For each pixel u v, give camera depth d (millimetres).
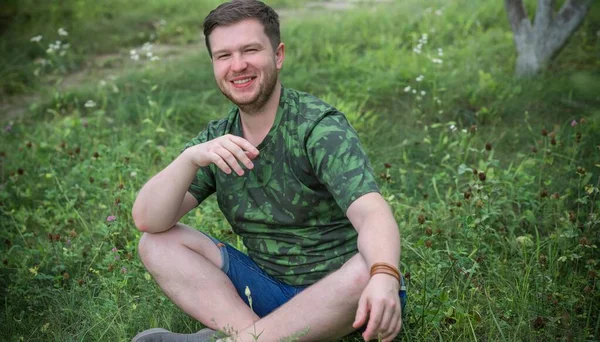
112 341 2924
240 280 2803
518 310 2922
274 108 2656
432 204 3934
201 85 6207
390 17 7719
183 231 2777
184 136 5180
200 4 9594
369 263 2340
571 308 2902
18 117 5980
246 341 2559
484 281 3172
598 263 3275
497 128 5031
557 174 4199
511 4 5844
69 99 6129
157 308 3137
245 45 2555
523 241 3396
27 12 8805
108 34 8297
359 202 2457
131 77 6422
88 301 3176
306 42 6965
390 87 5758
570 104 5238
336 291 2438
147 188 2670
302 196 2643
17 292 3299
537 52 5777
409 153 4727
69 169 4793
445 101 5352
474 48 6410
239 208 2748
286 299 2760
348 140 2551
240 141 2518
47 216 4266
